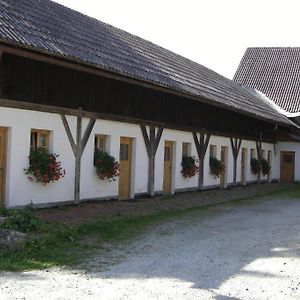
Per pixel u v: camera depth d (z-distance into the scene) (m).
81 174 13.65
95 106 14.09
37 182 12.11
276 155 31.48
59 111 12.70
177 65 21.59
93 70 12.79
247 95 29.42
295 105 33.59
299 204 18.36
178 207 15.23
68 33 13.94
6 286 6.34
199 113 20.38
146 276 7.04
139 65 15.90
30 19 12.81
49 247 8.67
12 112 11.32
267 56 38.75
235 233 11.02
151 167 17.03
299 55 37.97
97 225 10.69
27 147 11.81
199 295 6.15
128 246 9.17
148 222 11.99
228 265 7.84
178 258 8.27
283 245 9.63
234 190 22.92
